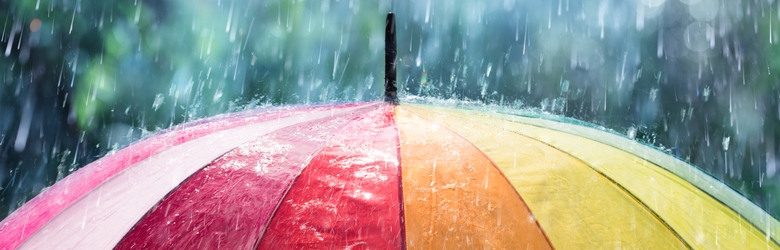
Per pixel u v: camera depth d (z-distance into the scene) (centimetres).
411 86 1076
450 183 237
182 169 252
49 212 245
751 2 880
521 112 337
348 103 339
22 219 248
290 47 823
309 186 234
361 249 209
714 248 234
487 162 252
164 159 264
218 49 743
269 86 818
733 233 246
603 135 315
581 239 222
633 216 236
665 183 266
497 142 271
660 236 230
